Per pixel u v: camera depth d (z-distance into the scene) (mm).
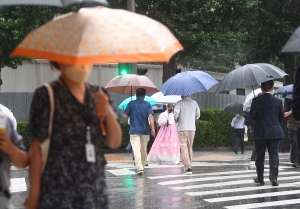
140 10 32438
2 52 27812
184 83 19625
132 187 16328
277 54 35094
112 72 37719
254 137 16016
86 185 5363
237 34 33219
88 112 5441
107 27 5078
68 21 5164
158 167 22516
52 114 5332
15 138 5820
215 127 36625
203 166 22953
